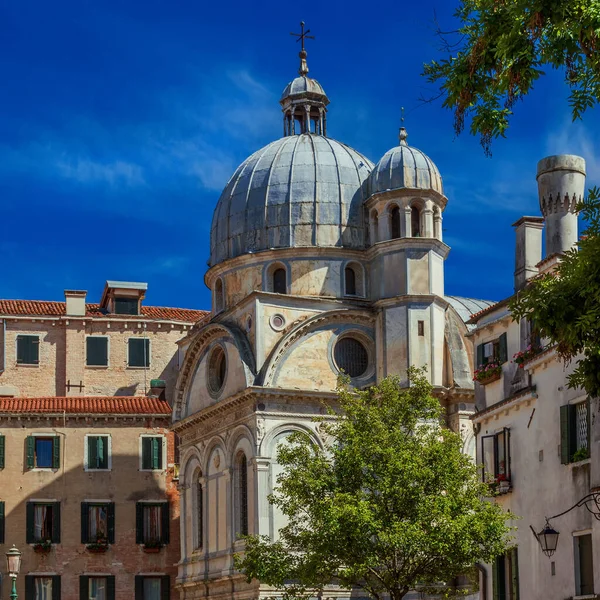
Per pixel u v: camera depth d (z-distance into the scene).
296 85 81.12
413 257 70.56
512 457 47.47
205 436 73.19
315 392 68.19
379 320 70.56
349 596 65.81
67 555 76.25
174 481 78.31
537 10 26.02
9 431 77.06
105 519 77.25
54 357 86.88
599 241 28.64
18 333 86.62
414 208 72.00
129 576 76.69
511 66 26.80
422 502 48.94
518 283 49.84
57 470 77.12
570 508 39.91
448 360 71.19
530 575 45.28
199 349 74.56
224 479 70.50
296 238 73.56
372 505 49.28
